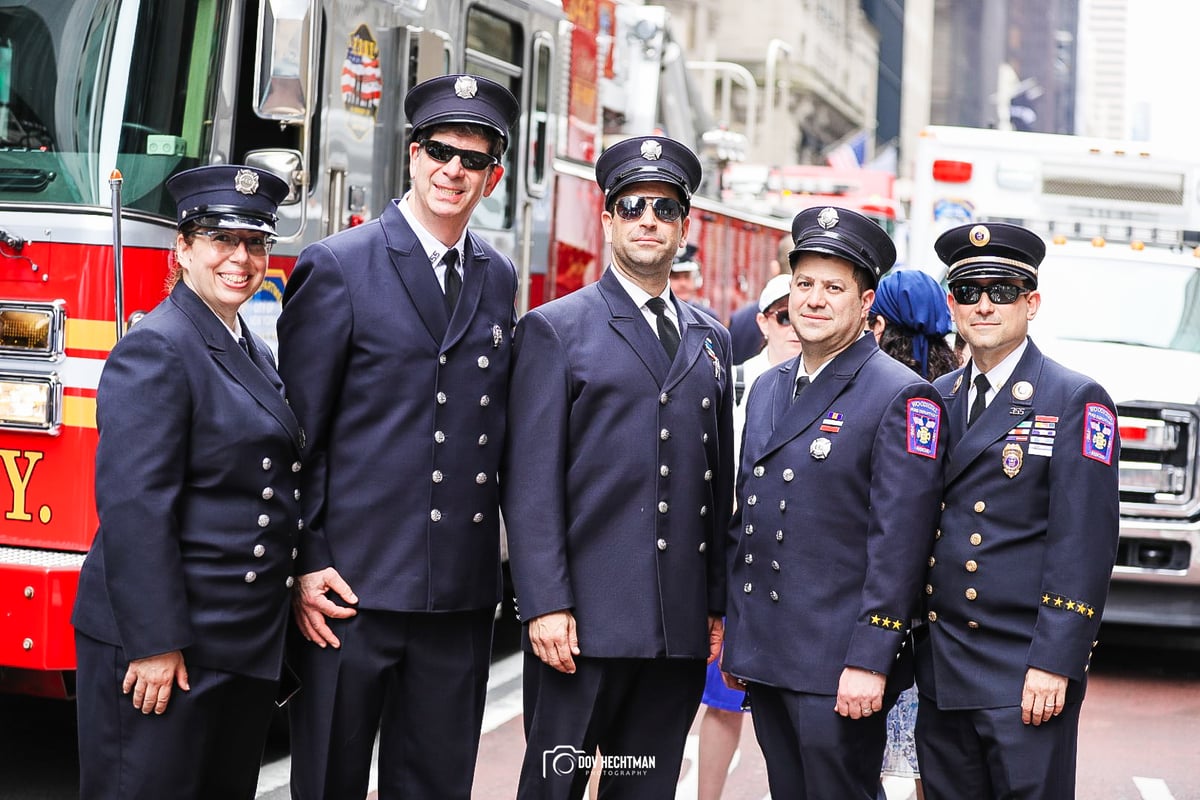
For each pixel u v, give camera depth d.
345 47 6.26
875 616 3.99
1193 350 8.71
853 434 4.13
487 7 7.34
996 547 4.05
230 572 3.90
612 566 4.18
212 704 3.92
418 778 4.30
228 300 3.94
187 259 3.97
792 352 5.63
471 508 4.23
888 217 18.20
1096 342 8.71
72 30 5.45
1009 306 4.09
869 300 4.24
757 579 4.25
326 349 4.14
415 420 4.17
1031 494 4.04
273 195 4.01
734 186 13.88
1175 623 8.03
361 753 4.23
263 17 5.30
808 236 4.17
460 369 4.21
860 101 56.81
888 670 4.00
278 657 4.02
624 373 4.21
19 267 5.33
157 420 3.80
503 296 4.38
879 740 4.21
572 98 8.61
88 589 3.94
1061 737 4.02
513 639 8.49
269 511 3.97
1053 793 3.99
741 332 9.48
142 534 3.75
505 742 6.51
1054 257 9.32
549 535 4.14
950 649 4.09
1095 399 4.02
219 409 3.89
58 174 5.38
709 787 5.14
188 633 3.81
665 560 4.21
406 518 4.16
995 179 10.31
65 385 5.29
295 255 5.96
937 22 79.19
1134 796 6.05
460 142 4.17
